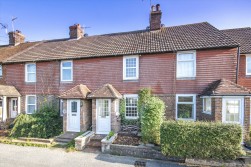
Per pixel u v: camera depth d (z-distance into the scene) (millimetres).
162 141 9133
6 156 9547
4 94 15414
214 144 8547
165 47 13906
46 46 19453
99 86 15094
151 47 14375
